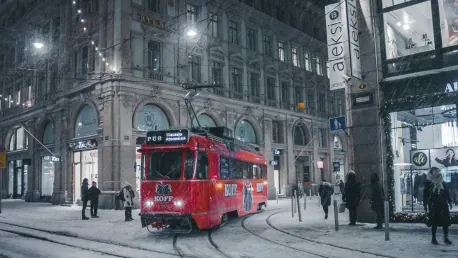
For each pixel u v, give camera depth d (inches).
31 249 425.4
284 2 1605.6
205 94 1199.6
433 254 354.0
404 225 553.3
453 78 542.0
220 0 1302.9
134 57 1045.2
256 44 1449.3
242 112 1339.8
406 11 584.4
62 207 1071.0
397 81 584.1
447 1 553.0
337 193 1670.8
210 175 554.6
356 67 596.1
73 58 1189.1
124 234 537.6
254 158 837.2
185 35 1173.7
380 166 584.7
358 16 619.5
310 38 1706.4
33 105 1371.8
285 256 363.3
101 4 1086.4
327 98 1800.0
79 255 388.5
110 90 1008.9
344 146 1899.6
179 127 547.5
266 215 778.2
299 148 1585.9
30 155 1371.8
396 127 607.2
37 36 1396.4
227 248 414.6
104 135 1018.1
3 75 1603.1
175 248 423.2
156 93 1073.5
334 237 463.2
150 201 522.0
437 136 692.7
